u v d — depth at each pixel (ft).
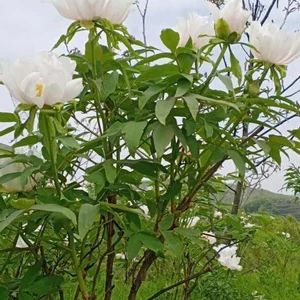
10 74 4.11
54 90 4.10
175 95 4.64
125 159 5.20
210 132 4.90
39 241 5.13
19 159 4.83
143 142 5.40
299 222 18.62
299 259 19.30
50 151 4.54
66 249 4.85
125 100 5.33
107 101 5.70
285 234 17.06
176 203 6.47
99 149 5.48
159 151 4.61
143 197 5.75
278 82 5.51
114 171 4.84
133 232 4.73
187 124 4.88
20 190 4.94
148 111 5.17
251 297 14.67
